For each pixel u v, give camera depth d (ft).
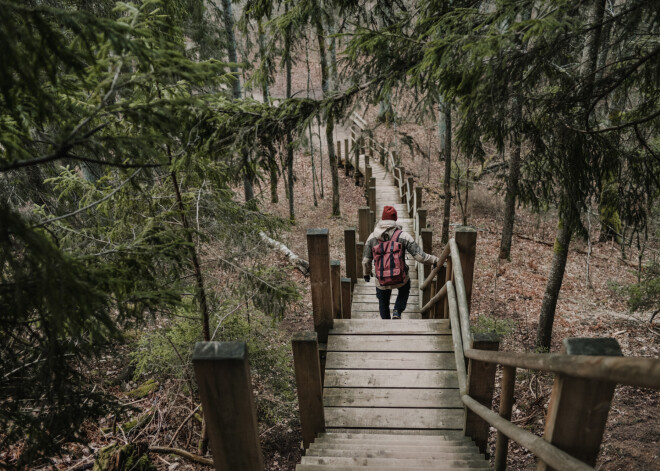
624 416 21.59
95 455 17.66
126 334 24.30
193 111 11.61
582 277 41.14
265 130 12.71
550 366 4.09
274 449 20.98
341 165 73.67
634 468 18.42
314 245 13.42
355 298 25.16
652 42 11.87
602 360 3.19
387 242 17.83
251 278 16.17
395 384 12.73
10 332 8.13
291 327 30.40
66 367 8.83
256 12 16.31
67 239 12.21
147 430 20.03
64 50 5.53
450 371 13.12
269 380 22.09
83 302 6.06
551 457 4.01
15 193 19.99
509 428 5.85
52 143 6.19
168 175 14.43
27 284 6.41
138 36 6.60
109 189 14.42
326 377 13.08
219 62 7.50
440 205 58.49
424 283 21.06
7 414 9.09
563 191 13.67
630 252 43.34
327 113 12.69
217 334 19.36
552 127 12.62
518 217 55.31
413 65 11.98
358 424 11.54
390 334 14.62
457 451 9.59
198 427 20.77
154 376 23.22
